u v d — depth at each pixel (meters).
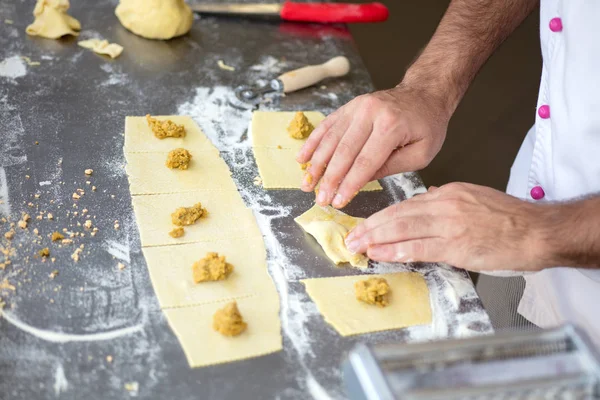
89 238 1.20
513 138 3.45
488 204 1.17
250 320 1.09
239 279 1.17
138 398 0.94
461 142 3.38
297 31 2.02
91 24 1.89
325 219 1.34
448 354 0.78
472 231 1.14
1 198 1.25
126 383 0.95
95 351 1.00
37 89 1.59
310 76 1.74
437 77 1.52
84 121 1.51
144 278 1.14
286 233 1.29
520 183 1.70
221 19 2.01
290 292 1.16
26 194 1.27
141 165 1.40
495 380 0.74
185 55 1.82
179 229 1.24
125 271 1.14
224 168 1.44
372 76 3.65
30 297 1.07
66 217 1.23
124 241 1.20
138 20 1.83
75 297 1.08
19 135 1.42
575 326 0.81
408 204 1.21
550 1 1.48
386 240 1.18
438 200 1.19
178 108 1.61
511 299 1.73
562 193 1.37
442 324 1.15
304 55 1.91
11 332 1.00
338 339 1.08
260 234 1.27
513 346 0.79
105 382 0.95
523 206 1.17
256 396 0.97
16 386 0.93
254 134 1.55
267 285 1.17
